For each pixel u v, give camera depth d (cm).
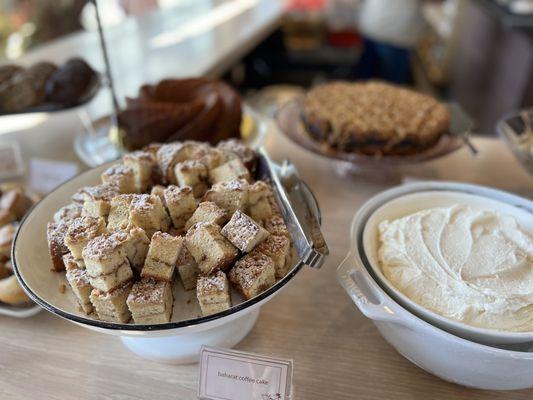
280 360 36
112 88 69
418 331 34
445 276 39
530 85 136
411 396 39
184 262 38
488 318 35
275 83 225
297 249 38
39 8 160
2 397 39
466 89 189
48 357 42
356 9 247
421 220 45
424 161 60
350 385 40
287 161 49
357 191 65
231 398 36
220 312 33
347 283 38
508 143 61
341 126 63
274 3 189
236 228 38
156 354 40
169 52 121
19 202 58
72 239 37
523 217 46
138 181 46
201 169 45
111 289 34
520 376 33
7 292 45
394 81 192
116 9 179
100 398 39
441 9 217
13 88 72
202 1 185
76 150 73
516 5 165
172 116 64
